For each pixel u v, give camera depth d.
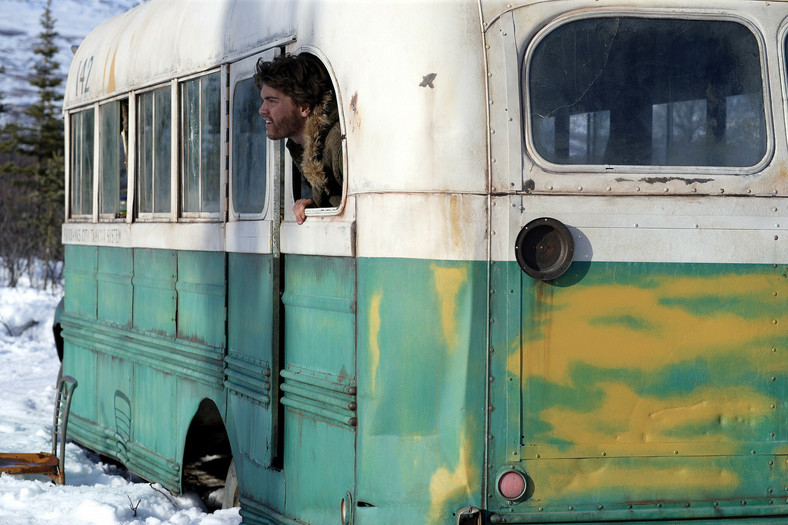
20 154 34.41
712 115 3.64
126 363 6.48
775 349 3.61
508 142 3.49
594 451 3.52
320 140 4.00
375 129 3.64
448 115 3.50
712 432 3.58
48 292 21.55
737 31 3.67
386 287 3.59
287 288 4.31
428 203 3.51
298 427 4.20
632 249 3.52
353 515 3.75
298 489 4.20
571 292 3.50
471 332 3.47
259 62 4.21
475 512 3.45
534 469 3.49
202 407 5.37
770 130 3.65
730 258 3.57
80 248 7.44
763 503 3.61
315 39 4.05
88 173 7.39
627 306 3.52
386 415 3.59
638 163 3.59
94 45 7.32
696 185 3.56
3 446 7.68
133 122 6.35
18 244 26.70
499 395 3.47
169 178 5.86
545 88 3.55
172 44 5.73
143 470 6.15
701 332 3.56
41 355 13.54
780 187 3.62
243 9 4.82
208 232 5.21
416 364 3.53
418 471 3.53
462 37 3.53
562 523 3.51
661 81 3.61
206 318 5.25
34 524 5.14
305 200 4.14
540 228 3.48
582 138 3.55
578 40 3.58
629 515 3.53
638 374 3.53
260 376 4.49
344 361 3.84
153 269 6.02
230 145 4.93
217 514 5.10
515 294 3.47
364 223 3.68
